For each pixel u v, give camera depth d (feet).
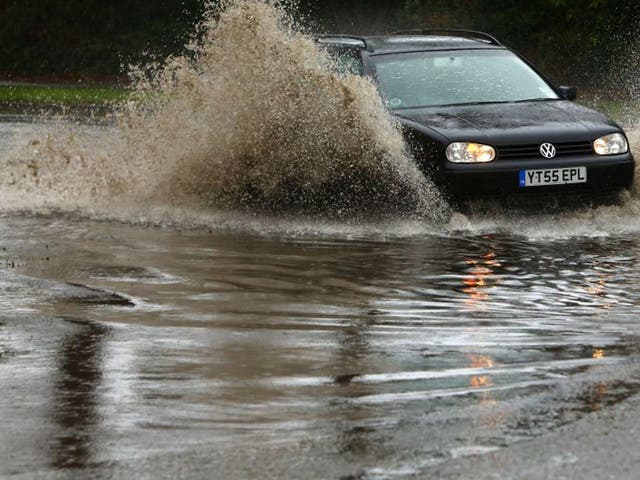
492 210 84.07
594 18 254.88
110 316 54.19
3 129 162.50
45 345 48.80
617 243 77.36
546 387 42.47
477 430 37.52
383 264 68.59
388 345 49.08
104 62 312.29
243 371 44.83
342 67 96.48
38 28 316.60
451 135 83.92
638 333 51.67
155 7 314.76
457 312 55.93
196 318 53.88
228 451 35.76
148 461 34.96
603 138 86.53
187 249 72.90
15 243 74.54
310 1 287.07
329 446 36.14
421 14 272.10
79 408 40.22
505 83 95.40
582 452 35.35
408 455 35.24
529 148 84.38
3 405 40.60
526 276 65.72
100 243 74.95
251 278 63.67
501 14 263.29
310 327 52.39
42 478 33.65
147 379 43.75
